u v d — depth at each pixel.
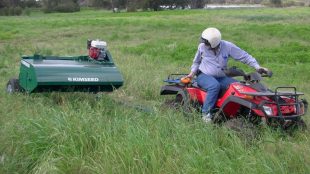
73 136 6.25
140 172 5.53
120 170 5.52
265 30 29.08
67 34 30.78
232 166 5.43
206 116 7.20
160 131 6.36
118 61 15.55
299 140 6.67
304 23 36.25
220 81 7.63
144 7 85.62
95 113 7.30
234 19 44.22
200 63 7.97
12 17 63.53
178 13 62.53
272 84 12.15
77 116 6.82
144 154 5.72
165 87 8.52
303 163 5.61
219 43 7.68
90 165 5.73
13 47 22.09
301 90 11.41
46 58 9.62
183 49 19.75
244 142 6.29
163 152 5.77
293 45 21.17
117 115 7.48
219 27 32.91
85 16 61.91
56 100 9.21
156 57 17.55
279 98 6.91
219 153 5.74
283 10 65.88
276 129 6.77
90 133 6.30
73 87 9.00
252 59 7.68
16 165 5.91
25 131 6.47
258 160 5.53
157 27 35.16
